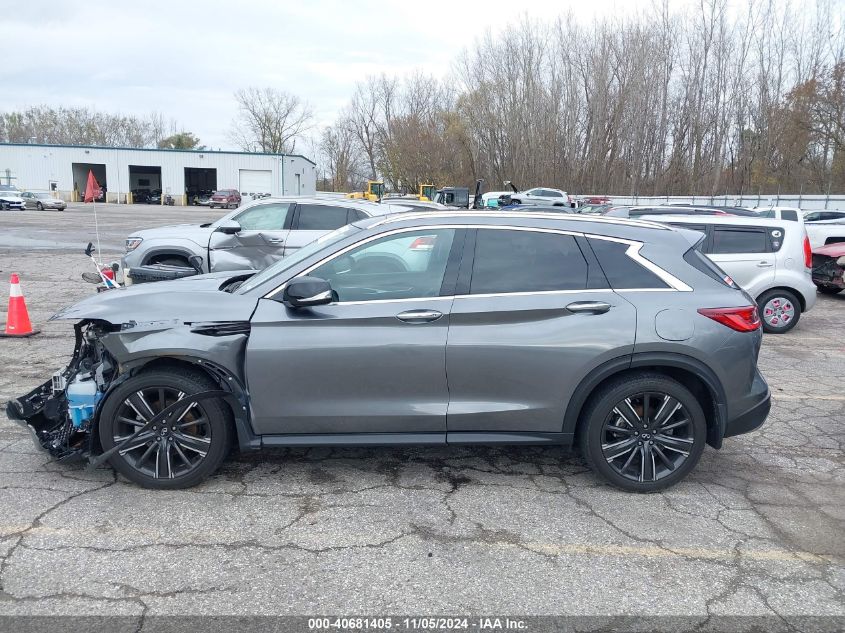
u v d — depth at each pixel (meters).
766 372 7.18
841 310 11.36
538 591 3.09
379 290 3.98
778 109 43.78
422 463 4.51
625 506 3.95
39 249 17.81
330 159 82.62
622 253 4.04
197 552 3.34
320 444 3.95
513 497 4.03
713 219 9.33
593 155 50.44
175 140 93.38
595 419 3.98
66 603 2.92
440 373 3.87
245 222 9.66
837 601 3.07
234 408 3.89
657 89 47.34
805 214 21.00
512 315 3.85
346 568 3.24
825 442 5.10
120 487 4.02
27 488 3.98
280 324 3.85
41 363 6.76
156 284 4.57
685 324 3.87
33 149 57.50
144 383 3.87
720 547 3.52
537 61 52.06
